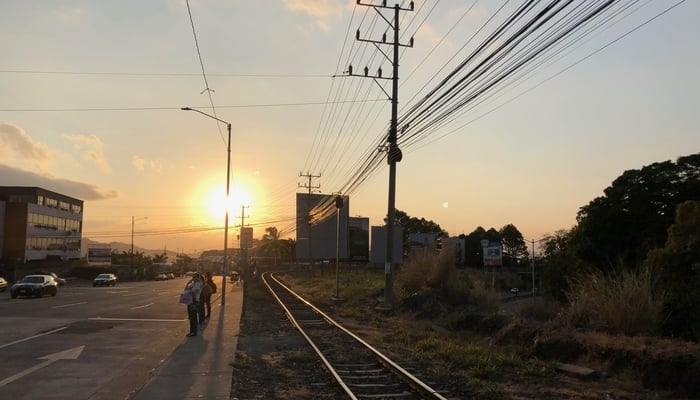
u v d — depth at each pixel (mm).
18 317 22719
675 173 32469
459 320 19594
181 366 11844
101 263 106438
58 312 25219
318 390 10133
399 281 32312
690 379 9305
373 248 39094
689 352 9914
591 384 10234
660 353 10203
